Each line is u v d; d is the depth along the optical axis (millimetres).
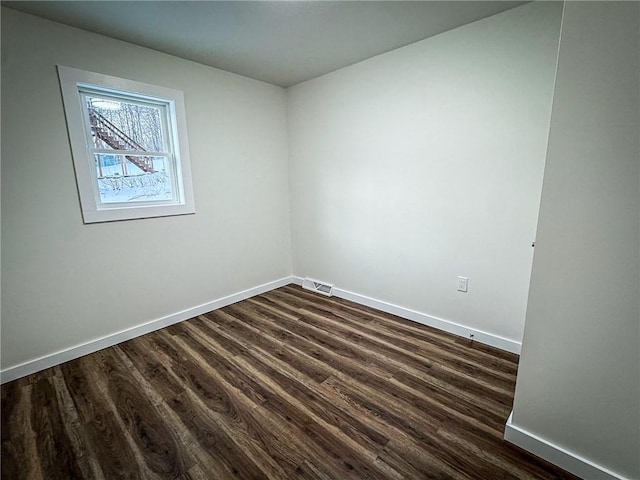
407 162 2531
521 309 2125
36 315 2025
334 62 2668
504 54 1940
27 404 1721
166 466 1336
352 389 1819
